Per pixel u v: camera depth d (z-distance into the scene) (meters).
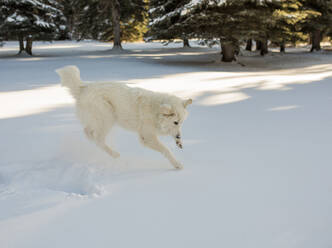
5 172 3.39
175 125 3.49
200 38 17.25
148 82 10.35
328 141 4.24
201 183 3.09
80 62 18.98
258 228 2.29
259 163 3.57
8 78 11.66
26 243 2.14
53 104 6.90
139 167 3.56
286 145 4.15
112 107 3.83
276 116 5.73
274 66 17.66
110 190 2.95
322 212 2.47
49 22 28.16
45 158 3.82
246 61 20.80
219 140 4.46
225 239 2.17
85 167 3.50
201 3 16.30
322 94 7.66
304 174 3.22
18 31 26.30
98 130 3.85
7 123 5.34
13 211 2.56
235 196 2.79
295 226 2.30
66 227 2.33
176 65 17.61
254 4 16.72
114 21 33.56
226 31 16.66
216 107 6.60
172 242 2.15
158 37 18.47
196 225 2.34
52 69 15.07
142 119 3.67
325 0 24.83
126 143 4.39
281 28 18.70
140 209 2.59
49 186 3.16
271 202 2.66
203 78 11.48
